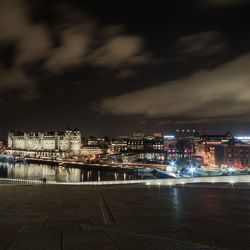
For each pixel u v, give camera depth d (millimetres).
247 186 62750
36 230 17609
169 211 28281
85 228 18266
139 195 45156
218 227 20438
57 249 13523
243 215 25969
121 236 15852
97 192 50375
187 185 67625
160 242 14711
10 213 26203
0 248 13727
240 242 16297
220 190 54938
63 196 42500
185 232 18797
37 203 33875
